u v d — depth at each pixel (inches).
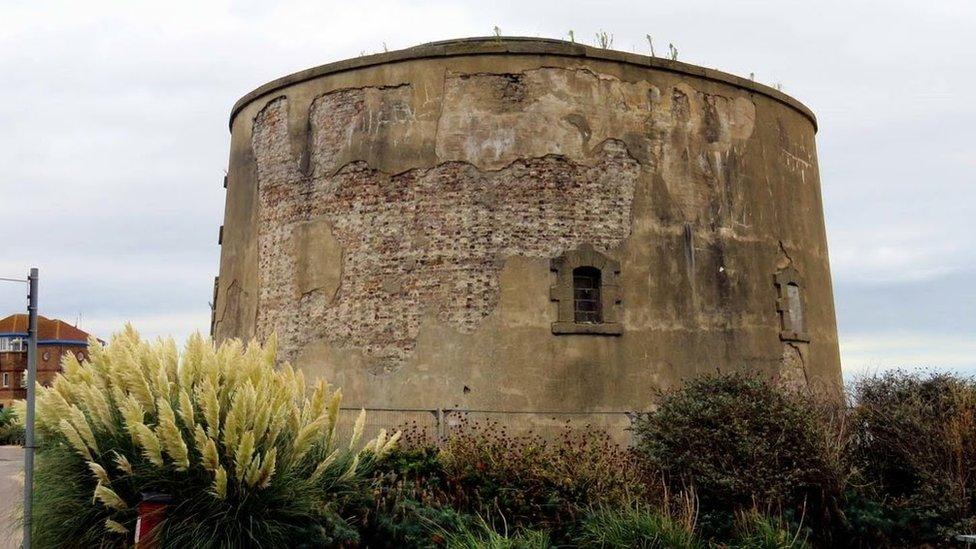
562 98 574.2
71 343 2132.1
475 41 654.5
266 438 327.6
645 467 373.7
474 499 356.8
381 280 565.3
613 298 555.8
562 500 350.3
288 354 597.0
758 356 602.2
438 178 565.9
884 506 387.5
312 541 314.8
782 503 360.2
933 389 422.3
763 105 652.1
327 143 605.9
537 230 555.8
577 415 536.4
